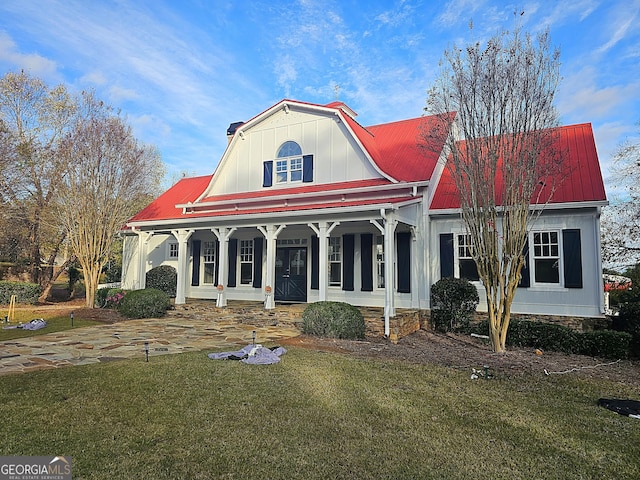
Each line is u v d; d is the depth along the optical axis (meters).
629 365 8.12
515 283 8.97
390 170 13.42
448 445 4.20
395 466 3.73
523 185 8.78
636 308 9.67
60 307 17.84
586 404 5.59
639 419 5.03
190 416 4.77
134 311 13.52
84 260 17.00
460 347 9.55
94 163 16.92
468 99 9.10
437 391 5.96
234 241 16.80
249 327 11.54
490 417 5.00
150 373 6.50
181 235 14.73
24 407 4.96
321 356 7.91
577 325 10.61
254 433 4.34
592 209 10.70
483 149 9.10
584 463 3.89
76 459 3.71
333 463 3.75
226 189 16.25
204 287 17.45
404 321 10.81
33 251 21.83
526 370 7.43
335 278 14.43
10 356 7.79
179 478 3.43
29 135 21.44
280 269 15.62
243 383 6.03
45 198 21.03
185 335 10.21
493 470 3.71
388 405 5.30
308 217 12.01
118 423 4.53
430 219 12.77
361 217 11.10
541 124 8.71
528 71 8.73
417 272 12.52
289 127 14.99
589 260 10.70
